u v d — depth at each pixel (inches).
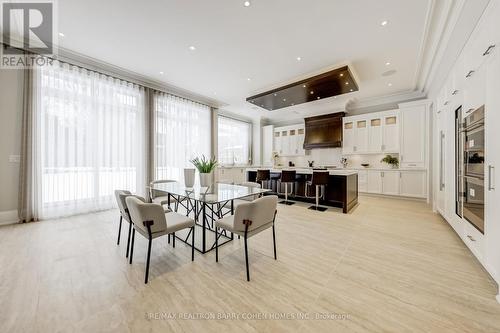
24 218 127.2
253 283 68.1
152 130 184.7
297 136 298.7
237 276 72.3
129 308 56.1
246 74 167.9
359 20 103.9
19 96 124.8
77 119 144.2
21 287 64.6
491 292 63.2
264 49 131.2
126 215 86.9
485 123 71.6
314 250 93.3
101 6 94.7
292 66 152.8
